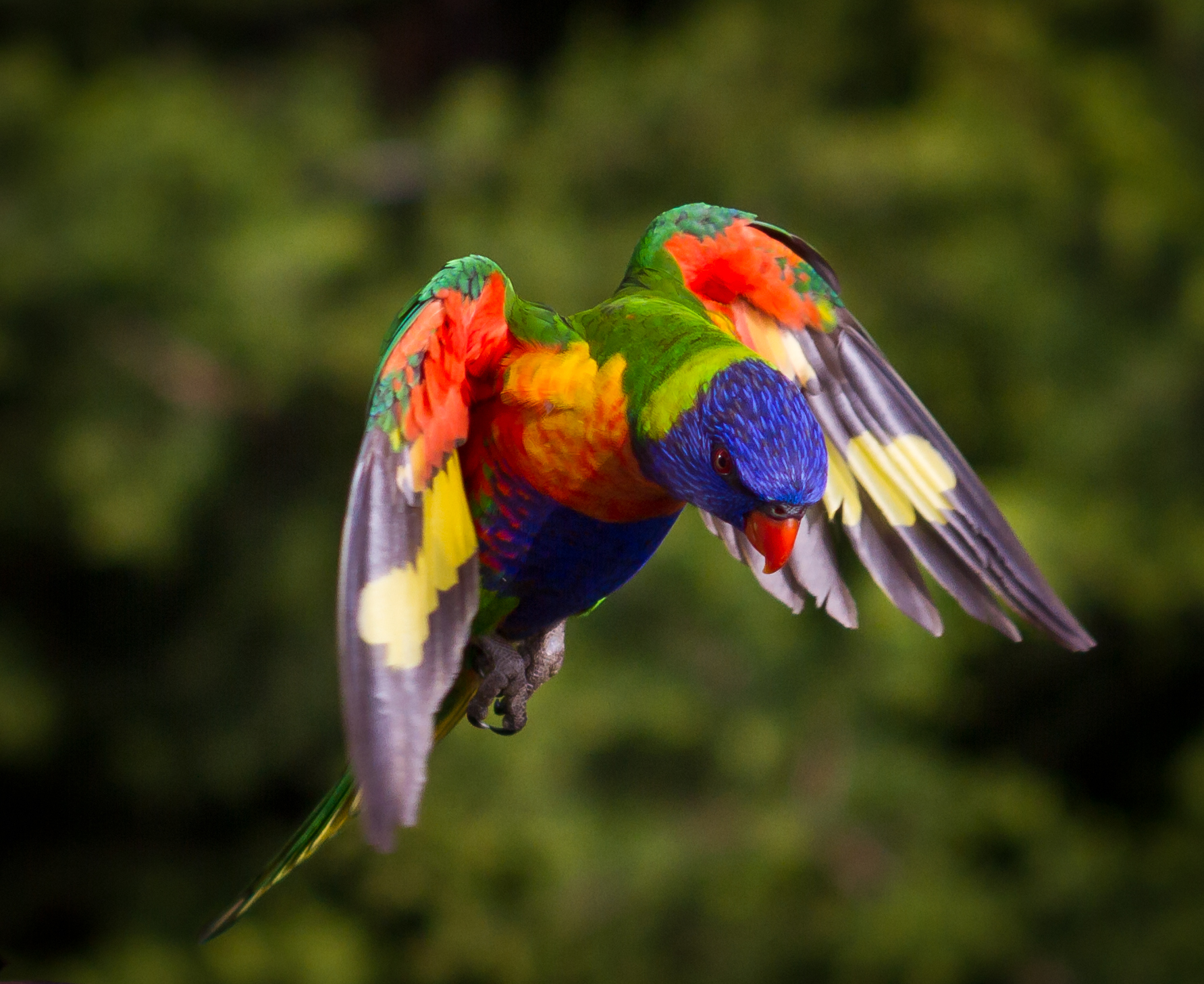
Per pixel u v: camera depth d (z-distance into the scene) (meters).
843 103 13.36
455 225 12.43
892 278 12.55
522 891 12.11
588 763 12.34
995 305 12.59
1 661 13.16
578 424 3.84
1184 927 12.76
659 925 12.12
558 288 11.87
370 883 12.08
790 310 4.35
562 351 3.87
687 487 3.80
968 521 4.27
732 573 11.59
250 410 12.38
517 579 4.10
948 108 12.91
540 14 15.91
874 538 4.36
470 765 11.81
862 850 12.31
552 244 12.05
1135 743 14.73
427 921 12.55
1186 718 14.62
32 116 12.39
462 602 3.35
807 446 3.72
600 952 11.98
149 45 14.30
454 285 3.55
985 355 12.93
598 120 12.84
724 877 11.91
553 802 11.96
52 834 14.66
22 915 14.20
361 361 11.99
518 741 11.75
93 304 12.08
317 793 13.37
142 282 12.05
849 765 12.19
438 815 11.84
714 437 3.71
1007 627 4.23
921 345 12.58
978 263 12.45
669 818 12.24
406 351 3.41
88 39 14.05
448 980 12.52
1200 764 13.36
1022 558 4.20
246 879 13.75
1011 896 12.83
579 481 3.90
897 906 12.00
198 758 13.30
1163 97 13.87
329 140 13.43
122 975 12.97
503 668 4.16
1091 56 13.83
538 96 14.40
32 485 12.54
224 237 12.20
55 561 13.59
